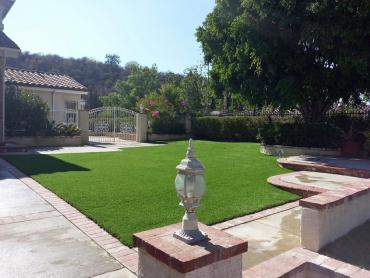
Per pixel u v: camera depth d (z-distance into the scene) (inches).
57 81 852.0
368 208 217.6
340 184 312.7
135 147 673.6
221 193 282.8
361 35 433.1
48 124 687.1
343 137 503.5
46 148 634.2
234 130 856.3
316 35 441.1
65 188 290.7
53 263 154.3
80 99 874.1
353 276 145.5
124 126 863.1
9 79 735.1
